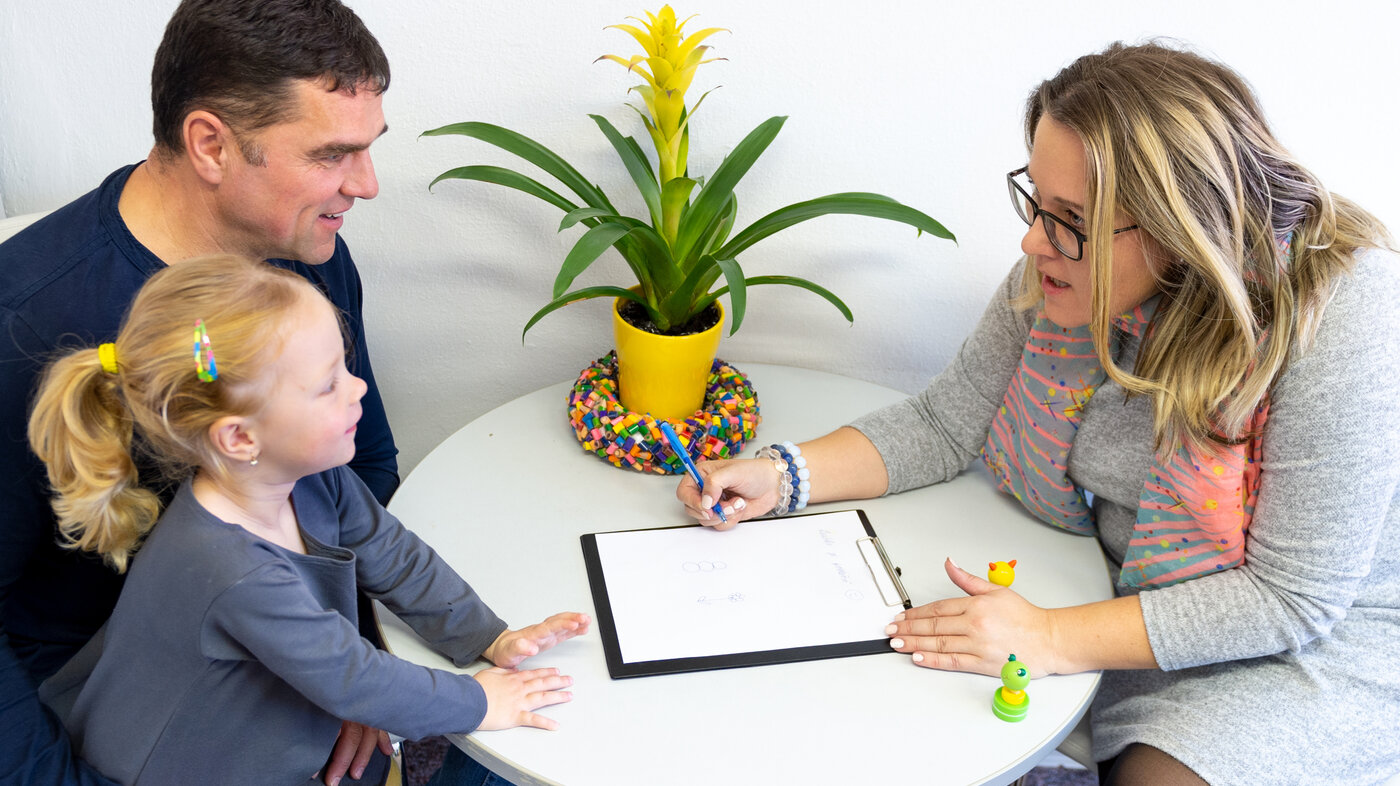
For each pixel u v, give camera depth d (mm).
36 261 966
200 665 869
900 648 1011
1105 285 980
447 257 1511
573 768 871
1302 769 1008
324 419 858
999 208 1455
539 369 1622
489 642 988
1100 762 1166
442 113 1404
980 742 916
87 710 920
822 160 1438
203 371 789
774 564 1117
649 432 1246
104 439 837
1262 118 989
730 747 898
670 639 1006
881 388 1486
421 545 1024
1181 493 1049
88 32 1338
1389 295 966
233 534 850
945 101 1388
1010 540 1191
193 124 934
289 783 941
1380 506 971
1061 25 1337
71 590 1067
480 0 1329
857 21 1341
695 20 1350
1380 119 1361
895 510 1235
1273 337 969
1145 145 930
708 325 1305
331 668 857
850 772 878
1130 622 1019
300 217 1008
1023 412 1178
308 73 916
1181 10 1324
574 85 1390
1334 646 1065
